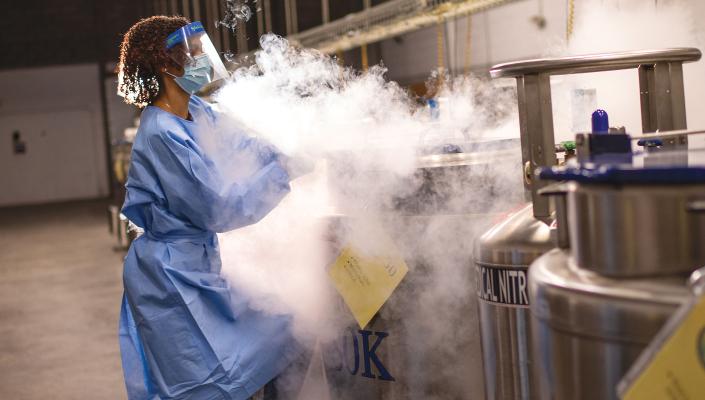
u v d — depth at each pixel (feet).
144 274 6.41
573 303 3.47
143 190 6.34
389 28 13.52
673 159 3.66
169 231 6.35
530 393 5.11
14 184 53.52
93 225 35.14
